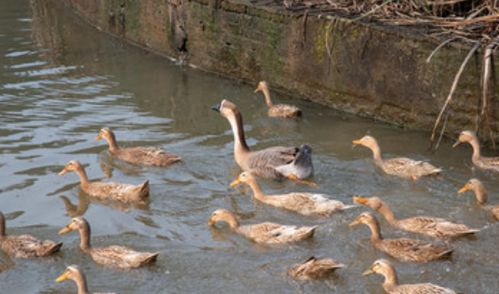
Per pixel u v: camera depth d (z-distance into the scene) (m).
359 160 14.70
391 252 11.30
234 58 19.89
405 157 14.69
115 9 24.61
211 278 10.77
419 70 15.62
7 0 31.05
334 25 17.03
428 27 16.11
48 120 16.98
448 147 15.13
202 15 20.45
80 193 13.53
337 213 12.53
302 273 10.68
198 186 13.73
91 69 21.25
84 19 27.48
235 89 19.36
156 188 13.62
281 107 17.19
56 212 12.81
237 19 19.41
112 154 15.05
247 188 13.67
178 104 18.17
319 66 17.62
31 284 10.75
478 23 15.63
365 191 13.41
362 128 16.31
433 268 10.96
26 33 25.59
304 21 17.64
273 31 18.50
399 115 16.28
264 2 19.14
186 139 15.94
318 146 15.43
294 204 12.73
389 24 16.44
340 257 11.27
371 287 10.48
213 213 12.23
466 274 10.76
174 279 10.77
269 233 11.75
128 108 17.91
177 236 11.99
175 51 21.91
